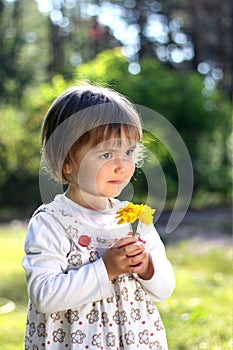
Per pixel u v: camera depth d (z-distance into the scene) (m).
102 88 2.66
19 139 15.61
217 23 27.73
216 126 15.72
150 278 2.57
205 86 15.67
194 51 26.12
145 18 28.27
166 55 28.44
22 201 15.83
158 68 15.30
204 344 4.66
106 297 2.47
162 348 2.62
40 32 27.44
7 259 8.81
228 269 8.40
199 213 14.67
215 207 15.92
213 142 15.65
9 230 12.18
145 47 28.30
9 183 15.82
